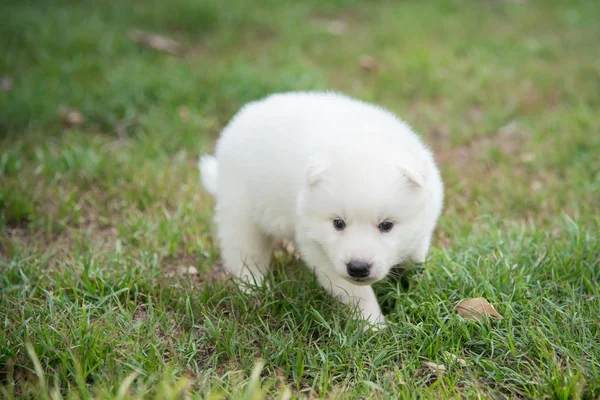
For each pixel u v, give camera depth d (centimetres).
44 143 148
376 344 111
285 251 127
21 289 117
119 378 105
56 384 104
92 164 143
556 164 144
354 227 108
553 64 197
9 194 135
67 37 196
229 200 120
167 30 219
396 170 108
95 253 125
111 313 113
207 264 125
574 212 132
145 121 155
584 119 154
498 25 234
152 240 129
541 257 120
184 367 109
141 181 140
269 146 116
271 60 194
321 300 117
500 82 184
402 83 183
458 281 117
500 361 109
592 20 237
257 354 111
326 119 116
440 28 226
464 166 147
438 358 109
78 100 162
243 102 164
